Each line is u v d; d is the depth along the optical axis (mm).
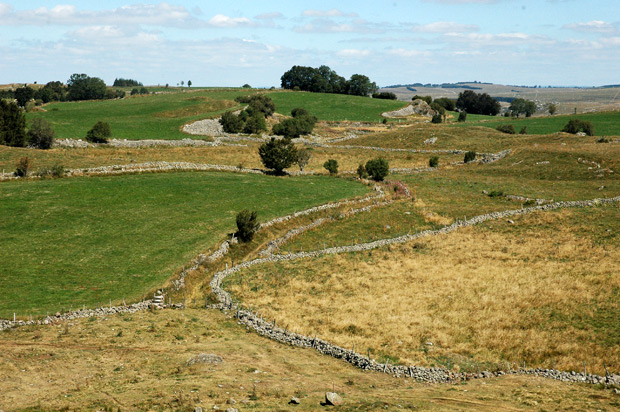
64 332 40219
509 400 30297
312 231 71000
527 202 83500
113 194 76438
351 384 33031
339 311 47500
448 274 56844
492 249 64875
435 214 78938
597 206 78438
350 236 70312
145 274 52781
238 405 27375
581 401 30141
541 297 49375
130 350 37188
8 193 73062
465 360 38344
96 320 43500
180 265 55250
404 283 54719
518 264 59188
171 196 77812
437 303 49281
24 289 47812
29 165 81625
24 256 54906
